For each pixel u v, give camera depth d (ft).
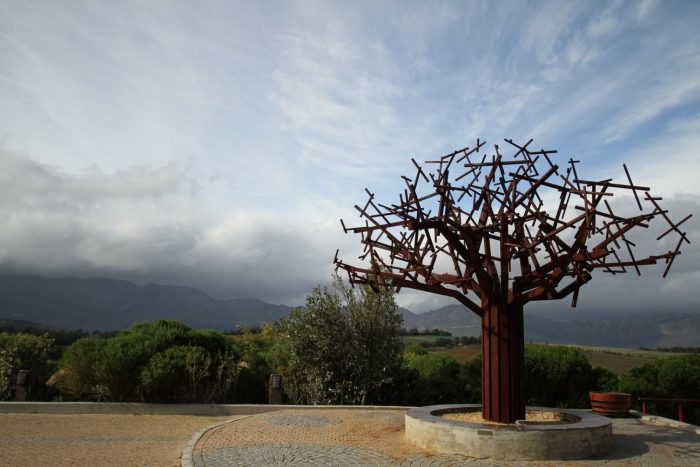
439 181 27.40
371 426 33.37
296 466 22.82
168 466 24.14
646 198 24.44
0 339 47.73
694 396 47.88
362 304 50.90
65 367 45.44
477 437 24.40
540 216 26.35
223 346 51.13
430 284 30.22
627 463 23.35
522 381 27.91
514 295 27.99
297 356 48.70
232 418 37.78
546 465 22.95
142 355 44.04
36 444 28.43
